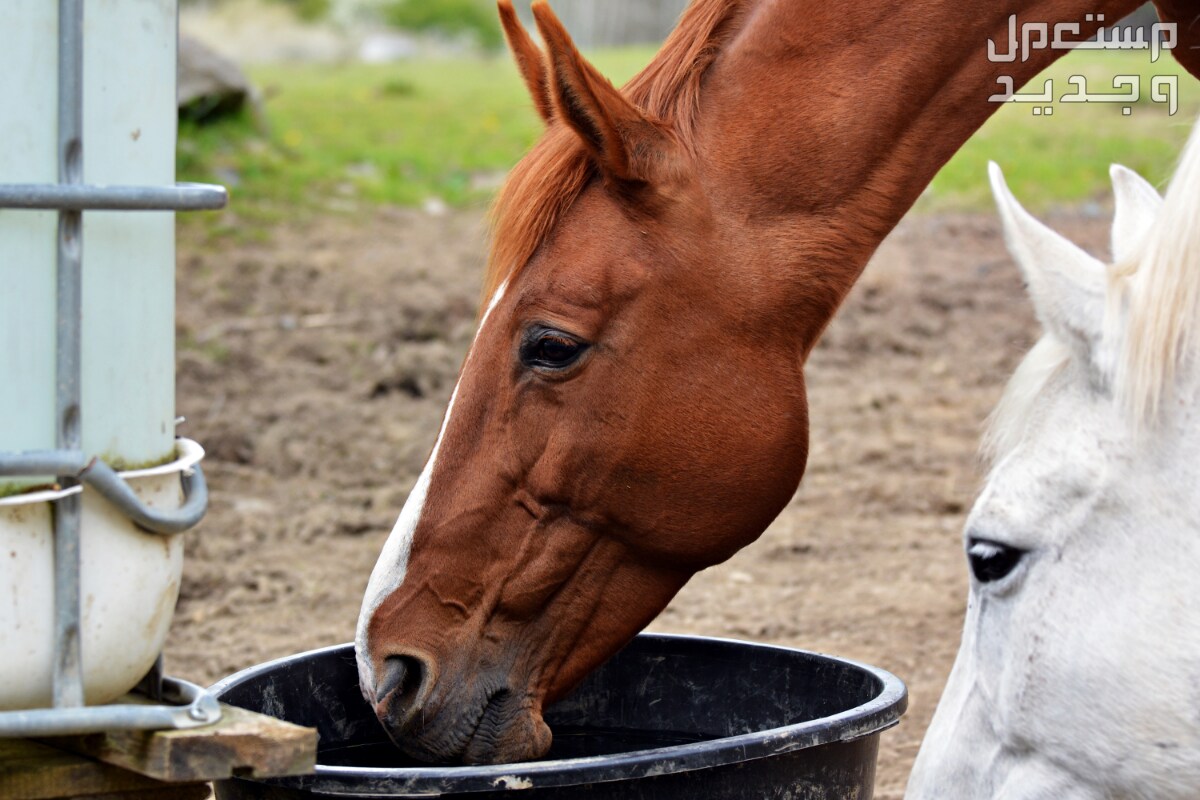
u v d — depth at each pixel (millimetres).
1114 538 1595
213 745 1541
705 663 2492
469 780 1700
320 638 3951
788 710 2408
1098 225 9922
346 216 10070
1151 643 1573
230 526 4996
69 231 1512
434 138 13219
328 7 28922
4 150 1486
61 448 1521
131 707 1523
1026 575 1666
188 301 7914
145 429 1636
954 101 2086
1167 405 1562
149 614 1635
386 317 7730
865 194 2053
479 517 2018
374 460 5762
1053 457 1640
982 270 9047
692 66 2037
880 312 8156
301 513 5172
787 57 2027
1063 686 1631
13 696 1533
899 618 4086
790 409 2027
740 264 1976
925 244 9773
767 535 4969
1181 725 1571
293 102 14977
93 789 1623
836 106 2016
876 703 1979
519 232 1993
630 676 2541
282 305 7953
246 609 4227
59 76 1504
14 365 1509
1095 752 1625
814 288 2018
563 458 1989
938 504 5227
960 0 2043
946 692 1842
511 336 1995
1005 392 1786
